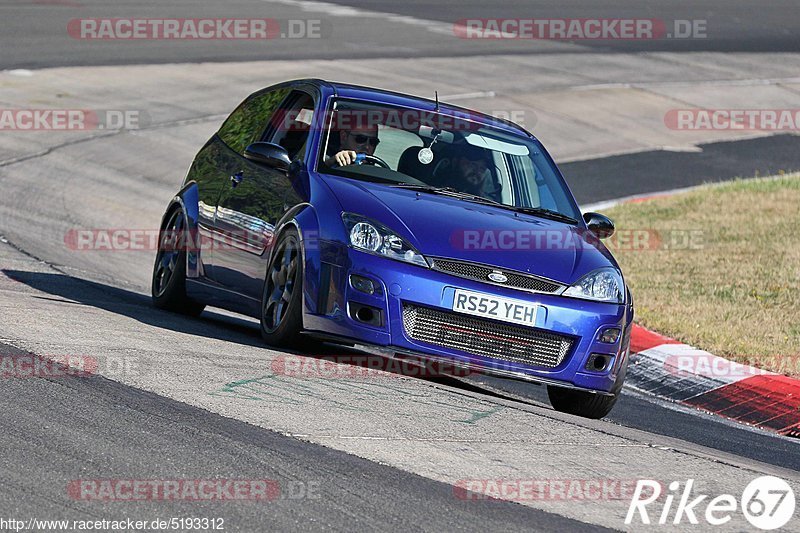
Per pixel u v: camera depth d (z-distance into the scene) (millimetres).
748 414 29578
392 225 24594
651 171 70875
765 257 47344
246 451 17516
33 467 15930
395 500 16094
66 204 49531
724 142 80938
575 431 21766
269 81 80812
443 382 28188
